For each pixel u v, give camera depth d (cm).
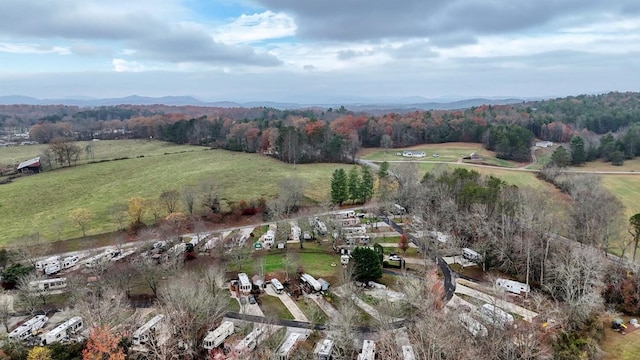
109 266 9225
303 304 8381
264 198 14538
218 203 14088
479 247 10481
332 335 6950
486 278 9625
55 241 11788
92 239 11906
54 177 18262
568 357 6400
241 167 19288
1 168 19425
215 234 12038
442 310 7406
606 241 10338
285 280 9306
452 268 10212
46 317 7856
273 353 6384
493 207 11544
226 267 9644
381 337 6612
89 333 6744
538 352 6091
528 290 8731
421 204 13050
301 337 7200
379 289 8819
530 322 7150
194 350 6800
